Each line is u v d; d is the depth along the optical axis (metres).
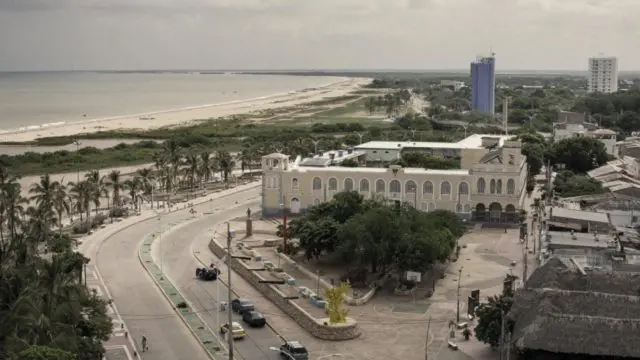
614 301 111.88
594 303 112.12
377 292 165.88
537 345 107.31
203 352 130.00
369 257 168.00
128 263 194.38
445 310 152.62
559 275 125.75
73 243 190.12
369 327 142.50
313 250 183.62
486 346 130.88
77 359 100.81
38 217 173.38
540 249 178.62
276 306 158.12
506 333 113.31
